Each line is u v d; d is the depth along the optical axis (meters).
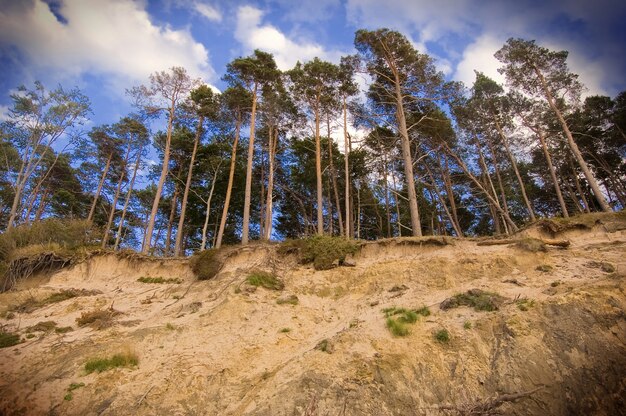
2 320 14.37
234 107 26.83
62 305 15.55
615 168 32.88
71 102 28.31
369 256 16.34
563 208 24.23
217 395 8.45
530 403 6.71
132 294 16.86
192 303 14.17
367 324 10.45
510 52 25.36
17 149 29.03
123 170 34.06
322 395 7.36
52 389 8.82
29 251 20.25
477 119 27.48
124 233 40.28
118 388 8.71
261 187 33.28
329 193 32.81
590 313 8.17
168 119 26.67
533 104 26.27
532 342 7.82
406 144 20.53
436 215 36.19
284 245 18.03
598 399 6.60
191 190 29.38
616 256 11.53
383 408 7.02
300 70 25.98
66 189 34.44
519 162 33.16
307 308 13.34
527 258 12.47
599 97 27.81
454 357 8.05
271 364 9.64
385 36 22.72
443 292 12.00
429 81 23.03
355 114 25.66
